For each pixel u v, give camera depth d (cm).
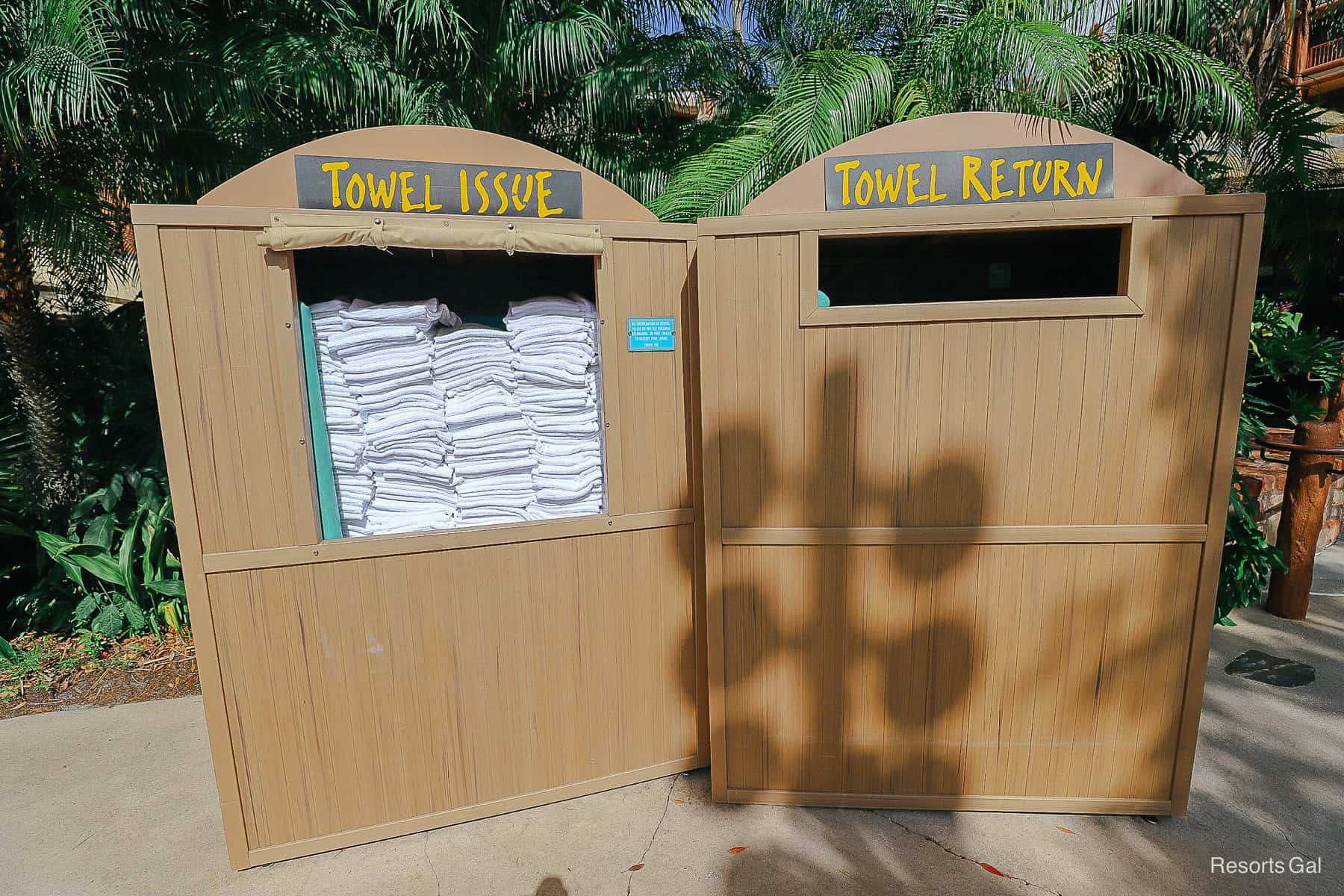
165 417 187
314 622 209
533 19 414
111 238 415
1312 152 383
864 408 213
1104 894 198
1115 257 250
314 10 377
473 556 219
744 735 237
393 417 215
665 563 239
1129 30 373
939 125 203
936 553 220
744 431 217
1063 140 202
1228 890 199
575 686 237
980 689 227
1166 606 218
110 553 389
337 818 221
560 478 230
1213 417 205
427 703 223
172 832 235
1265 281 662
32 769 273
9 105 293
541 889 204
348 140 193
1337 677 320
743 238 207
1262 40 383
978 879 204
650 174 454
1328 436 354
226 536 198
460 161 202
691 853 218
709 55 442
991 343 206
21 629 396
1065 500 213
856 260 279
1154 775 228
